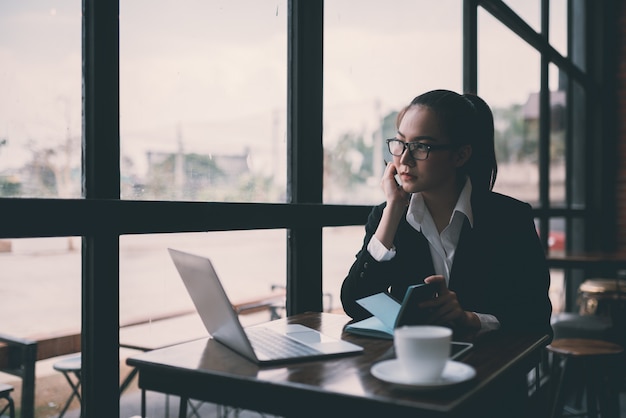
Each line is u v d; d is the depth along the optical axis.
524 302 1.65
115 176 1.44
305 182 2.11
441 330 1.06
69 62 1.39
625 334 3.72
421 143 1.54
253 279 1.95
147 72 1.57
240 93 1.88
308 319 1.66
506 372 1.18
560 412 2.80
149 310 1.58
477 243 1.67
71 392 1.42
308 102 2.12
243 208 1.74
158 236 1.59
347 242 2.34
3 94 1.29
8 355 1.34
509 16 3.78
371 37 2.50
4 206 1.18
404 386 1.03
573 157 5.52
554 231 5.02
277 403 1.09
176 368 1.18
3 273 1.32
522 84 4.22
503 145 4.05
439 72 3.06
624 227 5.51
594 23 5.55
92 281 1.39
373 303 1.47
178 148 1.66
